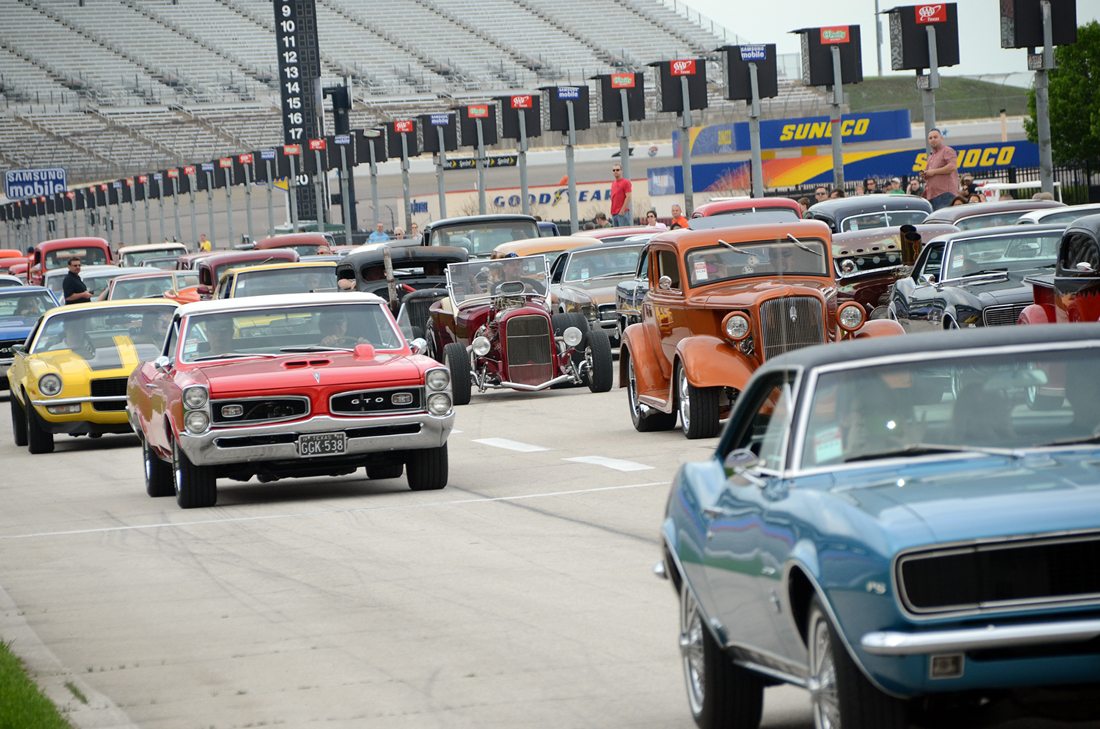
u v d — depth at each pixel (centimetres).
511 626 2100
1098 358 1438
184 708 1770
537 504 3203
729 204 7238
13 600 2509
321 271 6034
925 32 8031
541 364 5550
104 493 3888
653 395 4275
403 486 3631
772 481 1414
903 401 1419
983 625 1170
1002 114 19762
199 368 3484
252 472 3378
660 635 1998
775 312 3819
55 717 1688
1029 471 1297
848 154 17488
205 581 2566
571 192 10306
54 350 5144
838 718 1248
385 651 2000
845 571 1209
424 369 3378
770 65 8875
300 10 19662
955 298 4788
